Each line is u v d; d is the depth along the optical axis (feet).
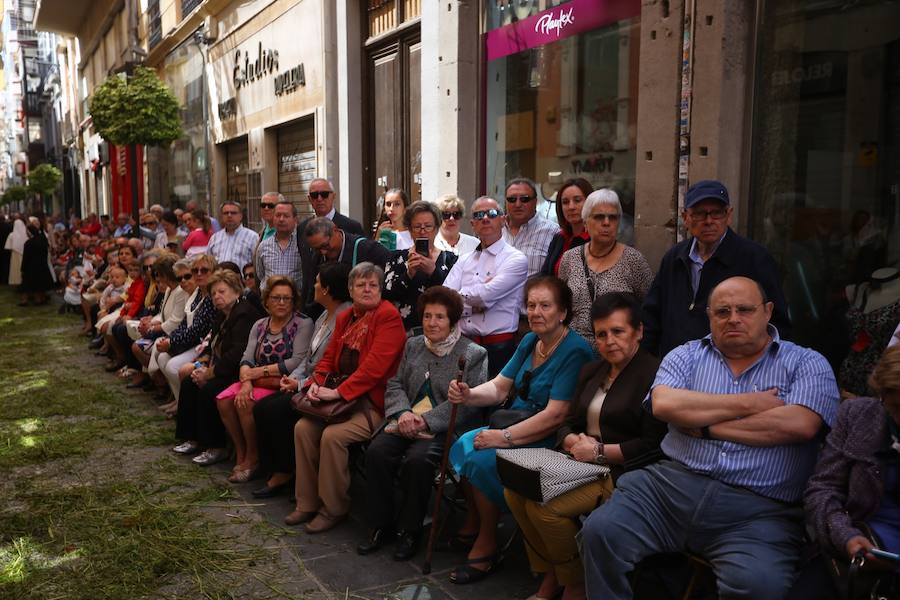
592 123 19.71
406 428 13.26
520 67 22.29
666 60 15.87
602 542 9.66
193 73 54.75
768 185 15.25
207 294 21.44
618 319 11.11
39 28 112.88
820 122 14.33
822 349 14.52
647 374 11.09
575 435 11.54
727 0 14.55
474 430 12.67
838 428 9.05
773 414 9.40
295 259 22.36
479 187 24.17
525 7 21.93
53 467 17.89
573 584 10.96
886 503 8.59
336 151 33.04
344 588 11.98
